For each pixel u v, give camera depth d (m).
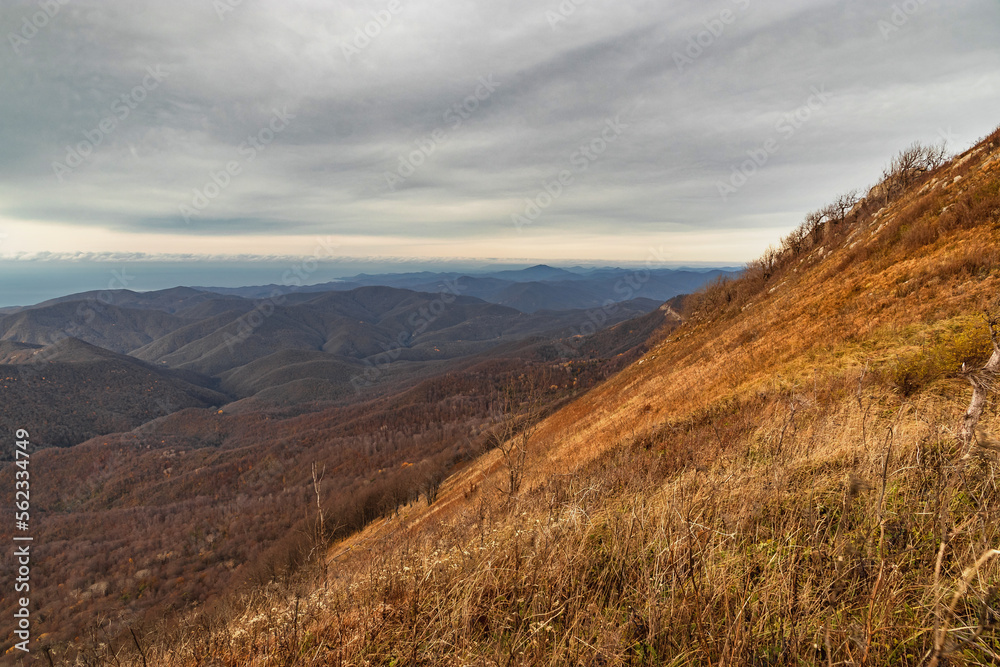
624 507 4.52
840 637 2.24
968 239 13.88
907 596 2.40
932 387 6.98
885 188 33.25
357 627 3.42
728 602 2.61
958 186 18.47
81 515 106.50
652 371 34.53
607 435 17.67
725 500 3.87
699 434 10.66
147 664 3.96
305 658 3.25
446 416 146.50
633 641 2.54
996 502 2.76
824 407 7.28
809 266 31.89
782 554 2.99
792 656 2.27
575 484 6.77
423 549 4.90
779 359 13.88
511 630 2.94
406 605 3.42
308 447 143.88
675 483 4.34
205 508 106.19
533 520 4.30
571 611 2.84
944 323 9.76
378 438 136.50
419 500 45.59
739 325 27.58
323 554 5.07
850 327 13.00
